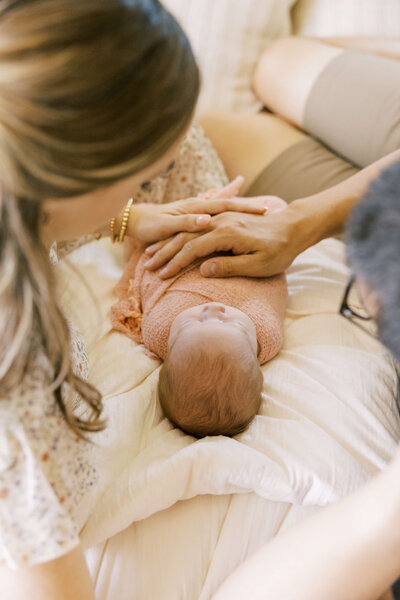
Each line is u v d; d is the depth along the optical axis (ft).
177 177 4.44
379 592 1.76
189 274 3.59
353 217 1.59
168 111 1.62
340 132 4.60
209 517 2.77
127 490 2.62
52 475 1.90
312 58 4.90
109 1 1.50
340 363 3.34
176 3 5.11
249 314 3.39
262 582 1.82
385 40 5.36
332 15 5.65
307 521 1.91
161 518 2.76
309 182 4.67
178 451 2.79
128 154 1.59
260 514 2.78
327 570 1.75
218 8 5.08
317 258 4.15
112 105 1.50
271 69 5.14
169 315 3.45
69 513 1.98
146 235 3.66
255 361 3.17
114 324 3.68
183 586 2.56
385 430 3.04
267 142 4.91
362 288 1.63
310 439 2.90
